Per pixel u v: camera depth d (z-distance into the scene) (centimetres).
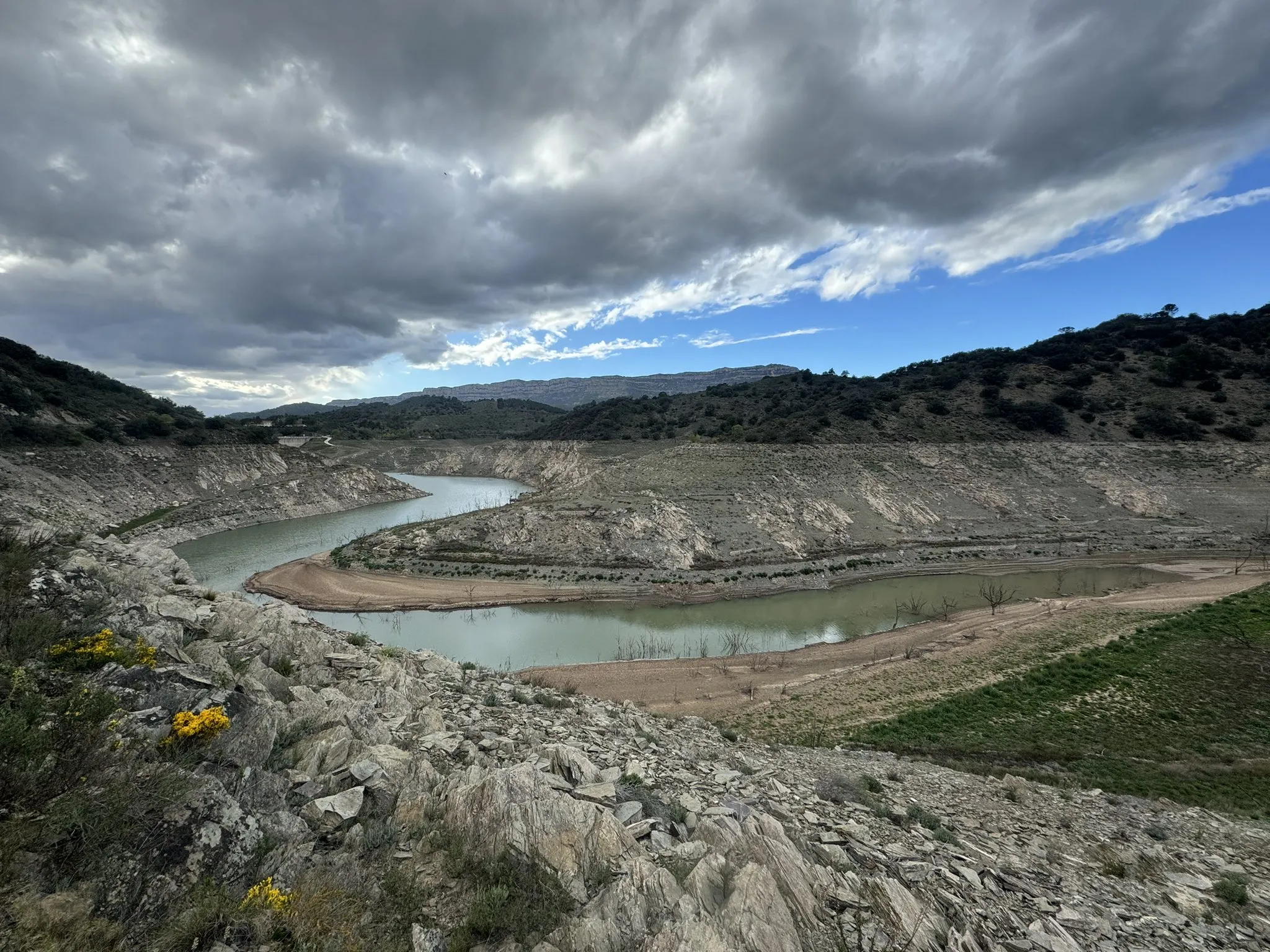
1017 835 1278
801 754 1927
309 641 1493
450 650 4259
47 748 595
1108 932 881
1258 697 2484
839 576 6047
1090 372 10656
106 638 868
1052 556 6631
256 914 550
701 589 5619
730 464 8538
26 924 448
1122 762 2070
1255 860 1267
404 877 690
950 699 2803
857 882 854
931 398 10569
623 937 637
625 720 1816
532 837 778
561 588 5603
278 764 828
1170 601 4378
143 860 541
